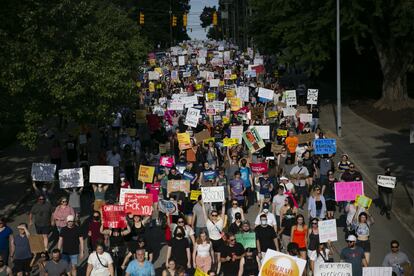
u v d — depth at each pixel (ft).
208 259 81.20
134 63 249.96
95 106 138.10
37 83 126.82
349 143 191.11
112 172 112.47
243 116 181.98
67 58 132.26
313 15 230.07
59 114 136.46
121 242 83.97
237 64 394.93
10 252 85.71
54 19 137.39
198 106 196.75
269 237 83.15
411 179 147.23
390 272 71.15
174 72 307.99
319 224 83.51
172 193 104.63
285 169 122.72
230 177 117.50
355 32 223.92
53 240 106.32
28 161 182.09
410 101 232.53
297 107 229.66
